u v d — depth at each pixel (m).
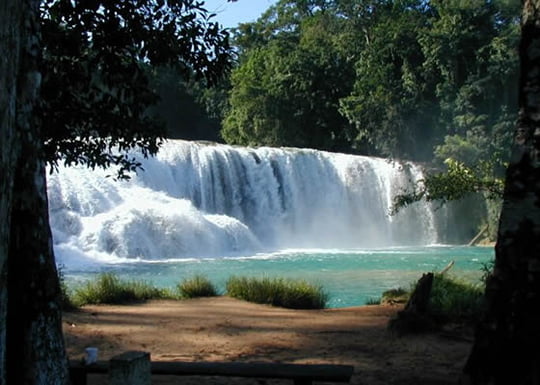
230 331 9.21
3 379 2.83
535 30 3.93
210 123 73.06
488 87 43.72
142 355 3.29
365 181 38.78
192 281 14.34
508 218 3.95
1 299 2.68
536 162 3.88
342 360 7.30
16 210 3.51
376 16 55.41
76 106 6.59
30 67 3.56
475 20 46.41
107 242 24.64
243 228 30.00
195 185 32.34
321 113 55.09
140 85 6.72
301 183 36.81
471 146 40.72
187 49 6.77
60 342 3.69
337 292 16.56
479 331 4.05
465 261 25.52
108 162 7.29
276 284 13.29
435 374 6.62
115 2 6.41
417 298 9.35
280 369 4.50
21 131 3.52
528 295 3.83
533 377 3.75
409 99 47.84
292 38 61.56
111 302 12.35
